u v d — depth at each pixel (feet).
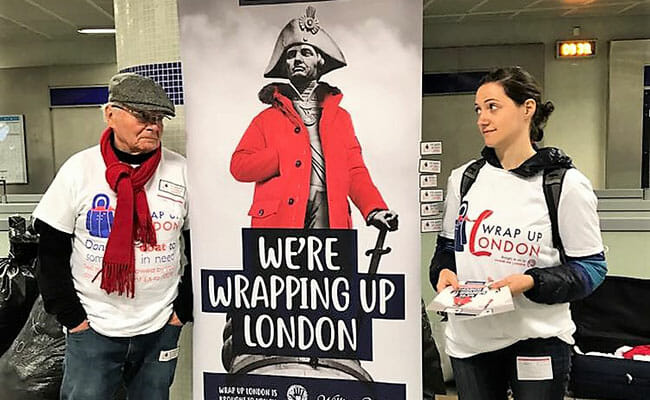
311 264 5.68
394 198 5.48
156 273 5.63
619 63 18.93
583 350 9.09
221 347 5.95
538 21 18.89
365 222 5.54
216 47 5.65
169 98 5.98
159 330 5.75
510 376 5.50
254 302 5.83
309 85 5.52
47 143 21.85
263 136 5.66
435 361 8.43
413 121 5.37
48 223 5.44
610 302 9.07
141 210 5.49
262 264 5.78
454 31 19.02
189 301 5.98
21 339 8.47
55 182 5.52
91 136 21.71
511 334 5.27
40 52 21.42
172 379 6.04
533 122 5.19
